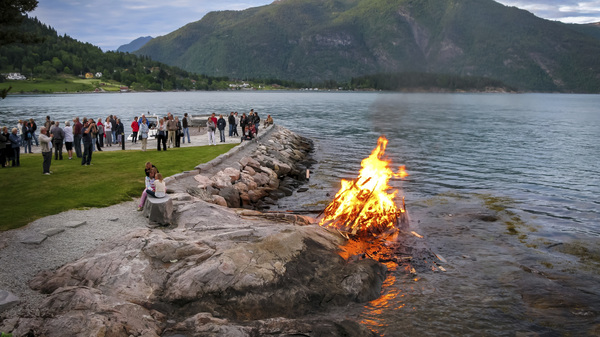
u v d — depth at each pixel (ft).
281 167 91.45
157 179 44.42
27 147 101.45
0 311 26.86
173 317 28.25
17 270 32.32
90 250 36.29
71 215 45.42
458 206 65.00
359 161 111.96
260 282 31.35
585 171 99.45
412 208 63.52
